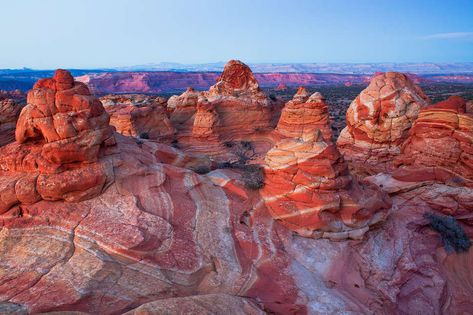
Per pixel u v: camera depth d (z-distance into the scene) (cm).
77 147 1076
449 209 1507
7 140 2042
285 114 3662
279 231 1209
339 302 910
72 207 1038
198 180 1359
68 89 1105
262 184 1371
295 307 848
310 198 1226
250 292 874
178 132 3834
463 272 1283
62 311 660
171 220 1080
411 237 1339
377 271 1123
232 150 3647
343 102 9912
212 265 945
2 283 774
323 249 1155
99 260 851
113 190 1130
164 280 839
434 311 1073
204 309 671
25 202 1024
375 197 1310
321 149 1265
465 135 1559
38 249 891
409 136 1858
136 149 1400
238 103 3925
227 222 1170
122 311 704
